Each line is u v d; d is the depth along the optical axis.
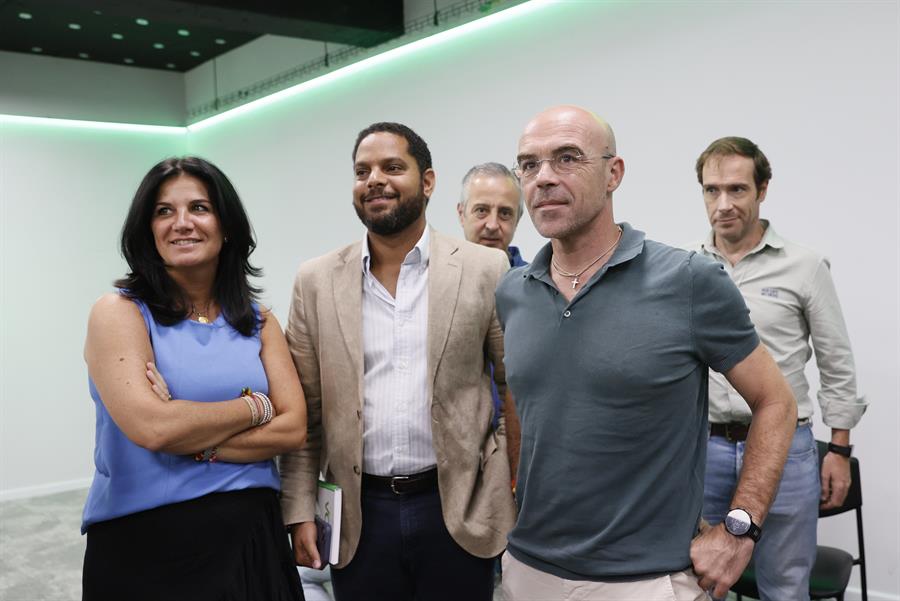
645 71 3.86
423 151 1.95
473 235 2.88
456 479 1.87
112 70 6.75
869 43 3.08
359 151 1.90
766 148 3.43
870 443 3.21
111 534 1.64
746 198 2.48
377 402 1.89
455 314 1.88
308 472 1.97
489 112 4.65
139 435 1.58
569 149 1.47
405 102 5.21
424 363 1.90
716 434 2.50
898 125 3.01
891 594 3.18
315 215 6.00
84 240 6.53
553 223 1.49
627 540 1.46
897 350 3.09
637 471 1.46
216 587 1.63
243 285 1.86
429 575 1.89
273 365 1.84
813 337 2.50
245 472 1.71
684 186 3.73
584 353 1.48
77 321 6.46
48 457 6.26
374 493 1.89
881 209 3.08
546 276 1.57
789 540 2.40
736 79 3.51
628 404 1.45
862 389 3.20
